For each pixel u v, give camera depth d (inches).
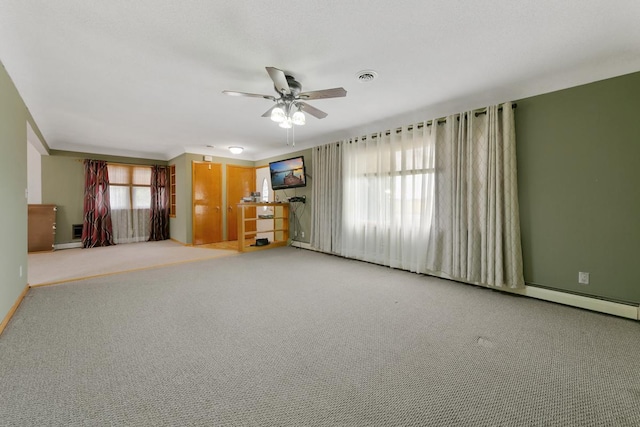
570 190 108.1
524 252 119.6
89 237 241.6
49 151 226.7
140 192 273.7
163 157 285.3
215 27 76.4
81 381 61.2
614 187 99.2
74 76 104.7
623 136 97.1
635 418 51.8
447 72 103.1
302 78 107.5
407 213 158.7
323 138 208.5
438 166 143.9
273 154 267.9
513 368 67.4
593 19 72.5
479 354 73.5
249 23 74.6
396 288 129.2
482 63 96.4
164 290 124.6
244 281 139.3
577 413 53.1
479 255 128.8
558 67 99.2
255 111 146.0
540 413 53.0
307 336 83.2
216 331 85.8
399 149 164.2
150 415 51.9
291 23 74.6
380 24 75.2
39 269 162.1
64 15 70.7
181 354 72.7
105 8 68.3
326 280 141.8
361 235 185.8
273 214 266.8
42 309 101.8
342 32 78.7
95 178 245.3
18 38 80.0
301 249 232.5
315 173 218.7
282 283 136.3
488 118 124.0
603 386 60.8
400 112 147.6
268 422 50.5
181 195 258.8
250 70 101.3
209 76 105.9
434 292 123.8
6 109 94.9
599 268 102.6
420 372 65.6
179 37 81.0
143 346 76.5
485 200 125.3
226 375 64.2
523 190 119.1
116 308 103.2
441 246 144.7
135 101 131.2
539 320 94.8
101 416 51.4
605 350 75.5
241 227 218.5
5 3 65.9
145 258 194.5
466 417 52.0
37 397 56.0
